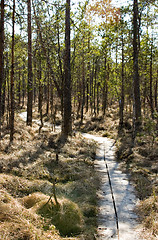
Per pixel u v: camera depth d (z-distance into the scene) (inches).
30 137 526.3
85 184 271.0
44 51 542.0
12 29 444.8
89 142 555.8
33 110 1278.3
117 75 959.0
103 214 212.8
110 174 332.5
